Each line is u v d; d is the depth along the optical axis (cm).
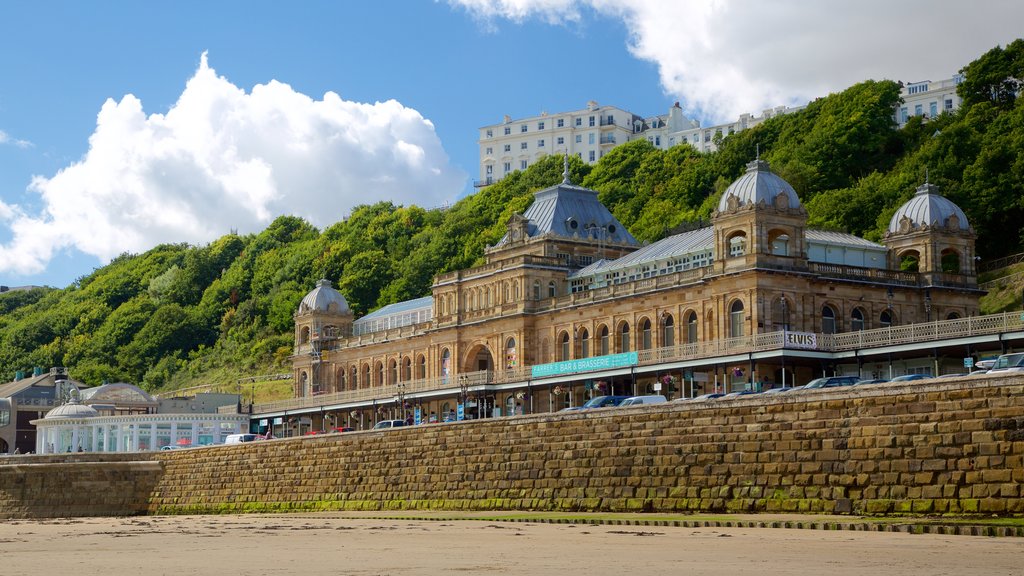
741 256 10494
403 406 13300
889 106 17062
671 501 6625
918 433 5628
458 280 13988
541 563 3972
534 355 12862
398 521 6719
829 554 4106
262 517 8194
